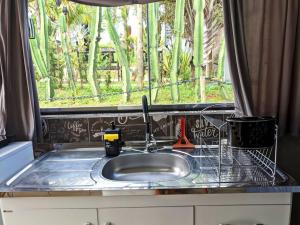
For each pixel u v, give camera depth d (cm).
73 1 144
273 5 134
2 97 146
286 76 135
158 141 156
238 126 103
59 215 105
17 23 143
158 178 140
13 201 104
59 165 132
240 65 137
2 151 129
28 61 146
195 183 104
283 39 135
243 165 121
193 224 106
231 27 138
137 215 105
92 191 100
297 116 138
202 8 154
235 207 104
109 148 144
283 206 104
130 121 160
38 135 156
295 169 148
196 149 150
